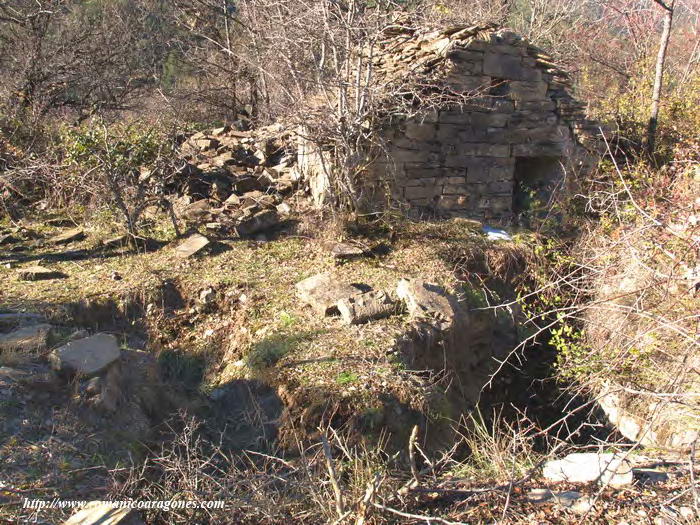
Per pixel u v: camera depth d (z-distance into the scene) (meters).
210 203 9.36
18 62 13.37
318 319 6.43
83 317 6.47
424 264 7.75
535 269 8.34
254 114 16.00
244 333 6.37
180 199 9.34
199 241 8.05
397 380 5.43
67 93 14.80
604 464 4.11
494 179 9.43
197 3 17.56
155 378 5.75
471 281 8.02
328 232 8.27
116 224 8.41
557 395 7.43
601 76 17.41
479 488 4.03
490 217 9.50
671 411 5.33
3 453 4.11
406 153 8.84
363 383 5.34
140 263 7.59
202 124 15.27
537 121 9.48
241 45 16.20
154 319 6.75
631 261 5.75
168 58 20.12
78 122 12.51
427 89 8.69
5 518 3.58
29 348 5.26
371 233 8.41
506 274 8.30
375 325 6.32
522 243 8.65
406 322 6.43
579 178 9.62
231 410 5.52
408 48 9.66
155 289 6.93
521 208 10.22
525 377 7.69
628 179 9.07
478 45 8.84
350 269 7.54
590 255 7.81
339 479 3.90
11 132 9.97
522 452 4.67
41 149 10.02
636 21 15.84
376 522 3.65
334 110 8.04
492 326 7.58
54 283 7.01
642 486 3.95
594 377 6.35
